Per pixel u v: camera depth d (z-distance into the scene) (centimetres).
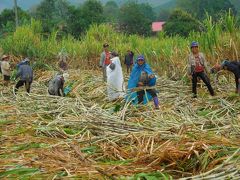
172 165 545
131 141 644
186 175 523
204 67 1037
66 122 760
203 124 716
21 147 627
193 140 598
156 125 732
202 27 1392
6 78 1441
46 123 776
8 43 2052
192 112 852
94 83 1307
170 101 977
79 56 2220
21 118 817
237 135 649
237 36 1270
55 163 546
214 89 1127
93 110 851
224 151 553
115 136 664
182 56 1409
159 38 2083
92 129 719
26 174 509
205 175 485
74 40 2444
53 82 1088
